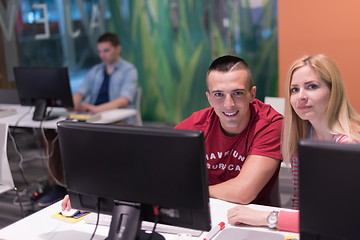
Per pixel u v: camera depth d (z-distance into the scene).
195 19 5.53
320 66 1.74
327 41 4.15
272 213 1.69
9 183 2.76
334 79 1.74
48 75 3.58
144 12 5.82
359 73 4.08
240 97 1.93
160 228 1.71
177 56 5.77
